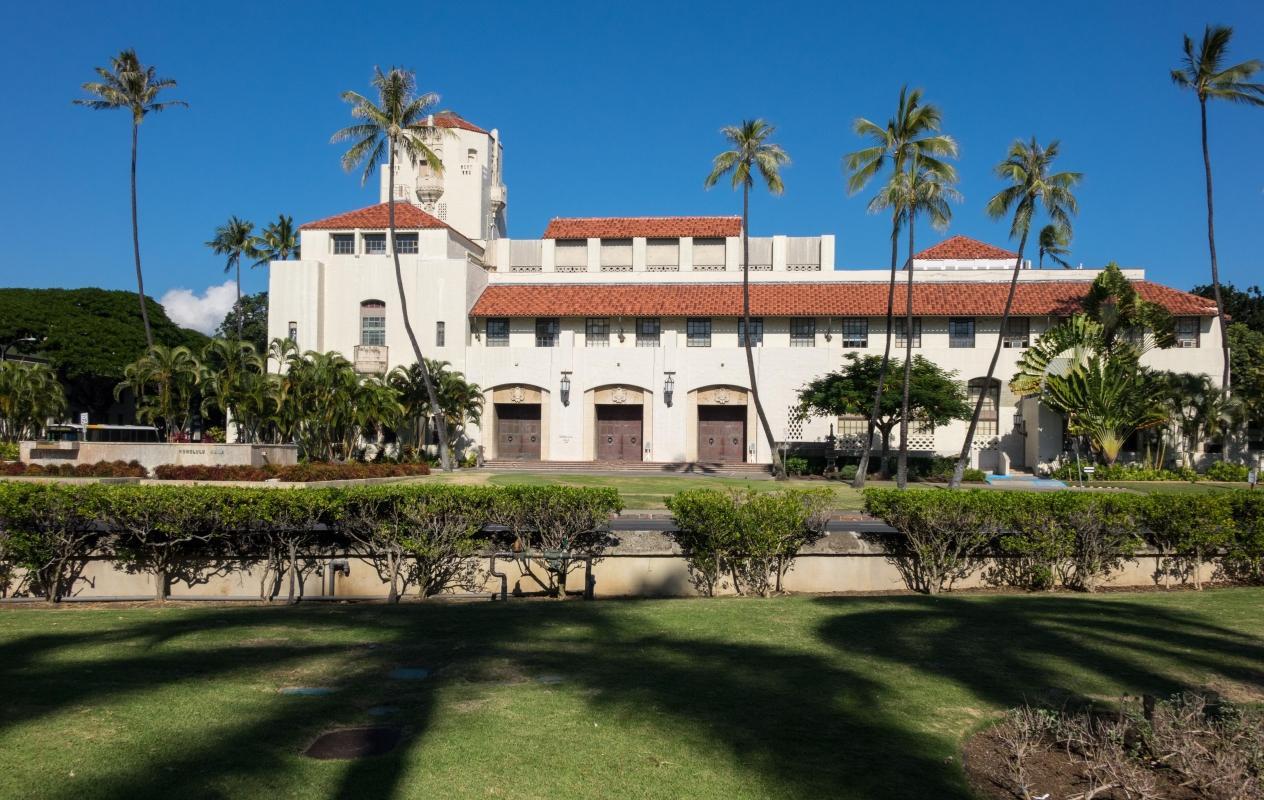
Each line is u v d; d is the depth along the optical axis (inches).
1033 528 596.1
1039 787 259.0
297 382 1606.8
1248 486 1573.6
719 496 595.8
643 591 608.4
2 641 415.5
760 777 257.8
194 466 1417.3
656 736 287.0
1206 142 1830.7
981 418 1968.5
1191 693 323.6
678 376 2032.5
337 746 272.8
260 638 422.0
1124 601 539.5
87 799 230.5
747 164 1689.2
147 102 1945.1
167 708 304.2
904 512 595.5
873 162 1531.7
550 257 2288.4
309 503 557.6
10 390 1946.4
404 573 585.0
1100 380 1726.1
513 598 580.7
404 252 2111.2
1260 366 1934.1
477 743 276.5
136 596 567.5
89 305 2827.3
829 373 1878.7
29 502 545.3
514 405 2091.5
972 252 2272.4
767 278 2135.8
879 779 258.8
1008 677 362.9
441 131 2228.1
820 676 358.6
